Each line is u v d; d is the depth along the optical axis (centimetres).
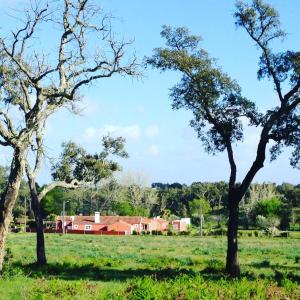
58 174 3862
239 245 6488
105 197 13450
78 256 4212
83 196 13362
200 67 2866
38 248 3297
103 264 3325
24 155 2362
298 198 12494
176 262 3512
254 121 2956
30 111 2388
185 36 2922
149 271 2936
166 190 15612
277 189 15775
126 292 1756
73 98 2433
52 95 2411
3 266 2523
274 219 10150
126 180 13375
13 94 2664
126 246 6066
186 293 1691
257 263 3744
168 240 7794
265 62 2831
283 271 3041
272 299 1719
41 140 3262
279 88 2797
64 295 1808
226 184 15275
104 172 3884
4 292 1884
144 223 11156
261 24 2819
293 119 2847
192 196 14988
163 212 13662
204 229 11362
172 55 2833
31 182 3353
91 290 1906
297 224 12288
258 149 2775
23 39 2370
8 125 2344
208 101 2934
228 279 2375
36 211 3331
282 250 5456
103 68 2434
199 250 5219
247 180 2817
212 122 2961
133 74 2452
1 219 2361
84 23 2409
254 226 11581
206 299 1642
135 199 13288
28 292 1847
